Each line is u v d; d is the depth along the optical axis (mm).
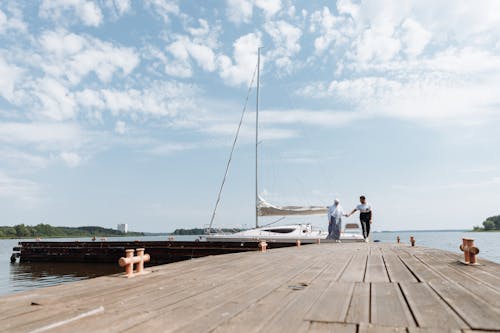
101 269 18266
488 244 47344
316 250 9750
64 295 3627
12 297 3545
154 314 2746
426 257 6930
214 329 2293
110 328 2361
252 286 4055
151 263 18422
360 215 13531
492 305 2756
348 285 3912
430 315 2486
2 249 45500
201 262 7160
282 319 2498
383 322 2348
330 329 2217
